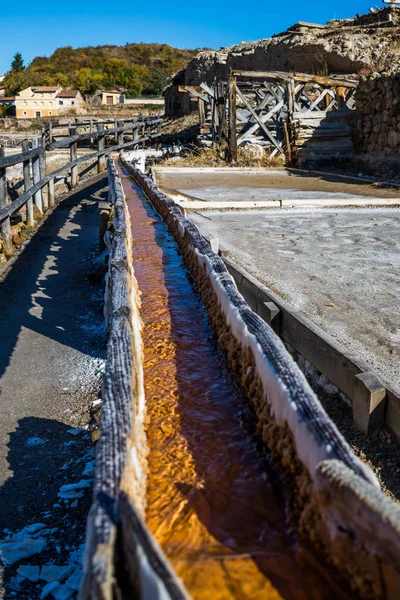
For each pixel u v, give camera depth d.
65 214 14.28
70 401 5.32
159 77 66.12
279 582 1.71
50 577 3.24
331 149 16.00
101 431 1.97
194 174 15.09
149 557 1.33
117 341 2.64
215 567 1.78
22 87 68.00
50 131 21.55
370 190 11.74
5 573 3.30
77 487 4.03
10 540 3.55
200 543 1.89
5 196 9.94
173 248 5.90
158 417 2.68
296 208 9.48
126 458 1.84
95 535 1.48
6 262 9.71
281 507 2.06
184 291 4.52
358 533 1.55
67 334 6.85
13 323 7.18
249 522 1.99
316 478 1.76
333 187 12.32
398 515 1.44
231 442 2.46
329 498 1.67
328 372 3.84
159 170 15.61
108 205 10.22
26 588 3.20
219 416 2.67
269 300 4.68
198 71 30.45
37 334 6.85
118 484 1.71
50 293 8.38
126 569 1.47
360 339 4.14
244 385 2.75
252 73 16.12
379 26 24.28
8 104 64.25
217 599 1.65
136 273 5.06
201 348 3.45
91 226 13.12
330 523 1.68
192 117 28.33
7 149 22.06
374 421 3.36
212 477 2.23
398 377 3.55
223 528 1.96
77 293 8.35
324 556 1.74
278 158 16.66
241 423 2.60
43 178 13.77
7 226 10.12
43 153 13.82
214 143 18.47
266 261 6.24
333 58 22.44
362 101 15.23
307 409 2.05
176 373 3.12
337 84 16.55
